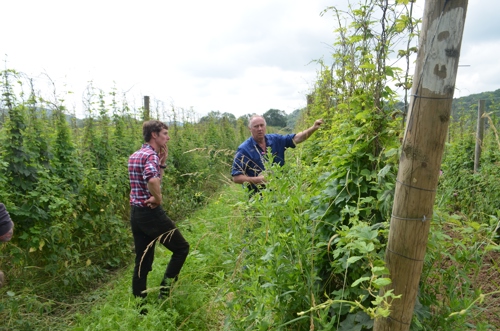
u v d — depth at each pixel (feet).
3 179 14.06
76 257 15.84
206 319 11.41
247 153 14.25
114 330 10.71
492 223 7.63
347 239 6.70
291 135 15.40
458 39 4.93
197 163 34.14
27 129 16.03
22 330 11.99
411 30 7.38
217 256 14.85
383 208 7.69
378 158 7.97
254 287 8.14
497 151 21.34
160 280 14.03
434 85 5.05
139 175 12.67
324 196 8.82
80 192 17.98
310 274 7.76
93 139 22.84
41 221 15.01
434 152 5.23
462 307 7.16
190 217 25.48
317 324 7.41
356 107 8.86
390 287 5.80
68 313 13.50
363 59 8.57
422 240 5.53
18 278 14.60
